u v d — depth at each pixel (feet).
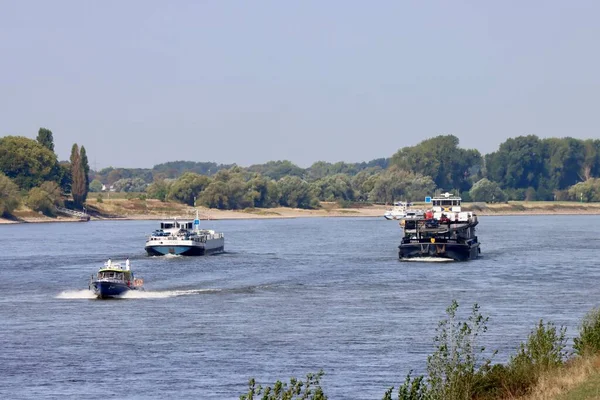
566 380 513.45
